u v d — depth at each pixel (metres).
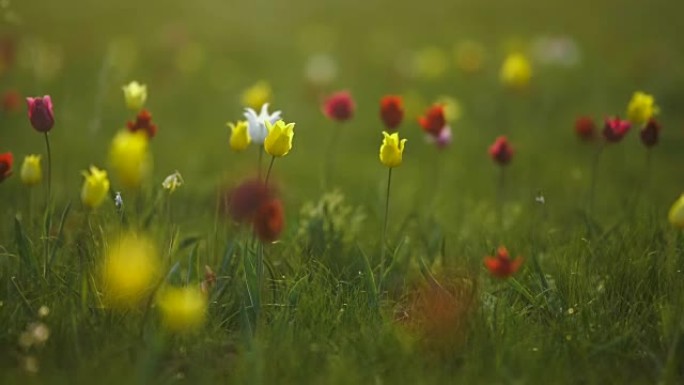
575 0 23.47
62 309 4.79
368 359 4.58
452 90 15.27
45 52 14.54
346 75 16.30
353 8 22.53
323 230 6.11
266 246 5.93
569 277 5.54
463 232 7.15
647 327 5.11
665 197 9.10
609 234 6.34
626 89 15.07
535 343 4.78
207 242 5.91
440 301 5.08
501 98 14.39
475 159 11.18
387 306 5.32
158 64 15.65
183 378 4.40
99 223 5.70
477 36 20.08
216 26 20.09
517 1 23.39
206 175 9.78
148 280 5.00
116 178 8.40
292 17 21.62
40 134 11.22
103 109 12.98
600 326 5.04
